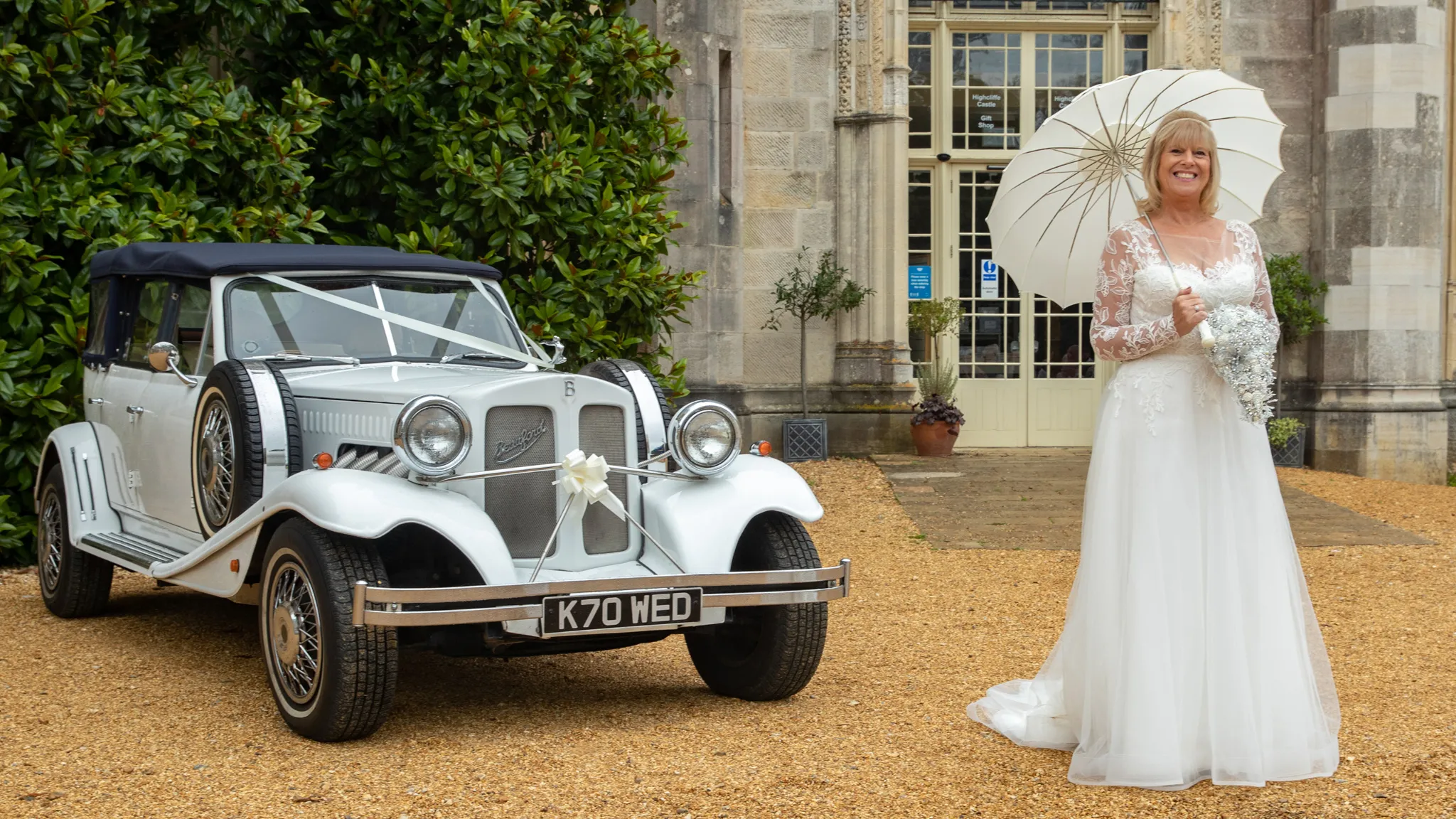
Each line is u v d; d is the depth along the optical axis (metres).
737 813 3.40
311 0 8.59
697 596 4.13
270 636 4.19
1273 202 12.97
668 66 8.85
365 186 8.35
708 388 12.24
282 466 4.51
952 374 13.16
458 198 7.94
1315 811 3.39
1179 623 3.66
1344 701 4.55
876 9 12.79
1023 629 5.88
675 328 12.12
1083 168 4.33
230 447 4.55
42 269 6.93
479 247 8.41
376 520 3.81
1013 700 4.42
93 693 4.65
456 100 8.20
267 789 3.57
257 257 5.23
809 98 12.99
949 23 13.20
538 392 4.27
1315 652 3.89
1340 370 12.52
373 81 8.14
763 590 4.40
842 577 4.39
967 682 4.87
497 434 4.22
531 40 8.19
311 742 4.03
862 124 12.89
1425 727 4.18
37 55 7.07
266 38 8.06
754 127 12.95
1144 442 3.75
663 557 4.36
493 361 5.34
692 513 4.37
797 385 13.05
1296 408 12.92
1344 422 12.42
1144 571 3.67
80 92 7.30
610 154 8.49
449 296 5.52
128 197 7.36
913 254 13.42
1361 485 11.16
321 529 4.03
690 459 4.45
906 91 12.85
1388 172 12.30
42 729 4.16
